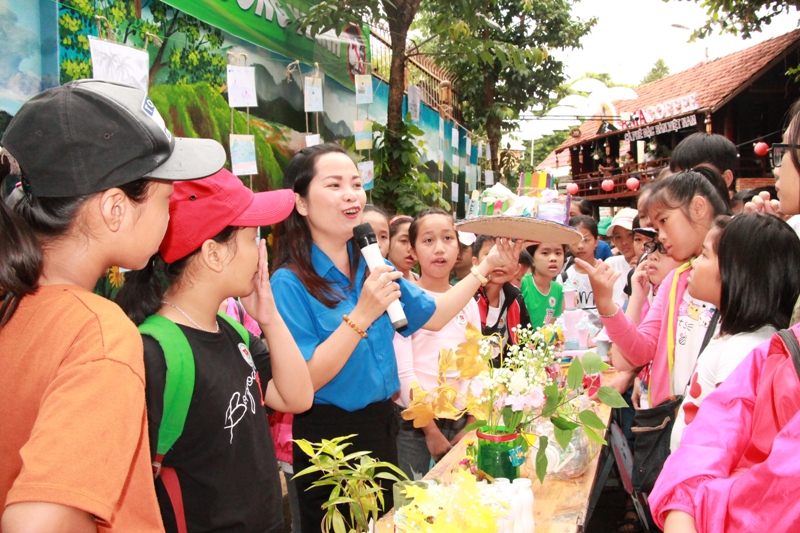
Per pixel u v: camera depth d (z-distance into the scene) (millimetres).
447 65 10109
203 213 1373
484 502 1248
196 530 1325
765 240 1703
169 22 3609
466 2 5281
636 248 4328
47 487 743
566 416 1827
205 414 1321
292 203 1585
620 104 18688
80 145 921
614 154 17578
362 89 4879
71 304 908
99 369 839
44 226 944
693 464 1044
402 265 3492
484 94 11984
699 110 13086
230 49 4258
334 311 1975
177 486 1309
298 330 1901
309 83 4270
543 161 24250
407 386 2658
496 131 12109
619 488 4137
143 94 1019
